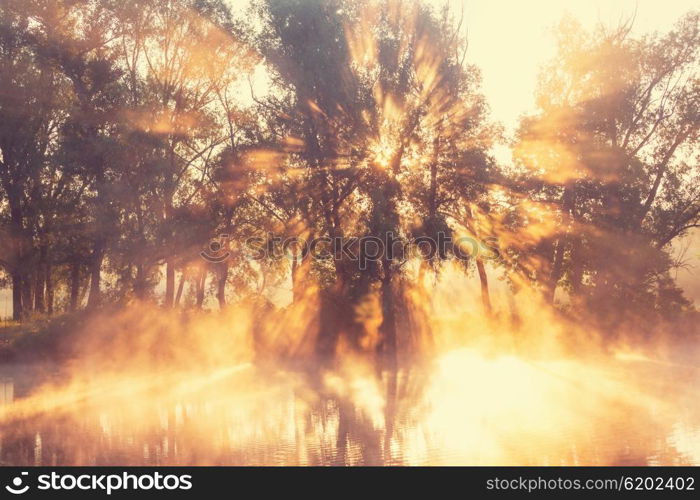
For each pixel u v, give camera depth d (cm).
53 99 6275
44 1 5669
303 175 5469
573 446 2248
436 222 5209
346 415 2923
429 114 5425
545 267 6006
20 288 6500
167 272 5734
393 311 5153
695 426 2511
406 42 5434
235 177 5716
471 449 2239
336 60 5294
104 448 2367
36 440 2503
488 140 5741
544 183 6075
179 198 5812
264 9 5534
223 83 5966
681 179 6034
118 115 5581
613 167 5881
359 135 5269
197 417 2934
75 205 6216
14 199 6397
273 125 5638
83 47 5688
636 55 6078
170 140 5822
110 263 5747
